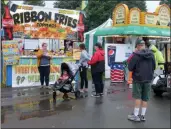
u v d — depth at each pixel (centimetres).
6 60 1377
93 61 1142
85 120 796
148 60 772
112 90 1322
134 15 2028
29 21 1441
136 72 773
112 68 1598
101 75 1166
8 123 766
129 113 873
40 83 1449
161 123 770
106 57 1742
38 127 730
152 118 820
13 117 830
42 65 1334
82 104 1008
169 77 1143
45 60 1336
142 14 2038
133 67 771
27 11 1432
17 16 1405
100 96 1159
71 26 1562
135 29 1961
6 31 1377
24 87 1391
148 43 1334
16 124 758
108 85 1488
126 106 972
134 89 783
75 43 1562
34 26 1455
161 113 878
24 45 1434
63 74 1134
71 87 1125
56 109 932
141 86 781
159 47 1475
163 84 1166
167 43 1234
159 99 1102
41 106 978
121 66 1599
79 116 840
